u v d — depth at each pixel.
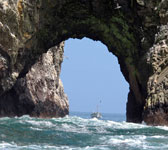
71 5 135.62
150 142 61.22
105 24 140.75
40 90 177.38
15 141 60.91
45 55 187.00
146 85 123.25
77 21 142.38
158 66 114.75
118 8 132.12
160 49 116.62
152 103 109.06
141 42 128.50
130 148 54.72
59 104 197.25
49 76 187.00
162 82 109.38
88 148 54.38
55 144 59.19
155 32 124.12
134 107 144.25
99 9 135.88
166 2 120.88
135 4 125.62
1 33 116.00
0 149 50.78
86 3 135.38
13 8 117.94
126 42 136.50
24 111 164.88
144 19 124.88
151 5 122.88
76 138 66.88
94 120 130.38
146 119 110.44
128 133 79.81
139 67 129.62
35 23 127.19
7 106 152.25
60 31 144.50
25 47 126.62
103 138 66.88
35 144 58.56
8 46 118.56
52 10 133.00
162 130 86.88
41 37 136.88
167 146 56.75
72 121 116.56
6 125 84.31
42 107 178.12
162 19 121.25
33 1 124.38
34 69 174.38
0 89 121.88
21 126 85.00
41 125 92.06
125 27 135.25
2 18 115.56
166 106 105.38
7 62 120.00
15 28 120.19
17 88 157.62
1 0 116.00
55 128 86.25
